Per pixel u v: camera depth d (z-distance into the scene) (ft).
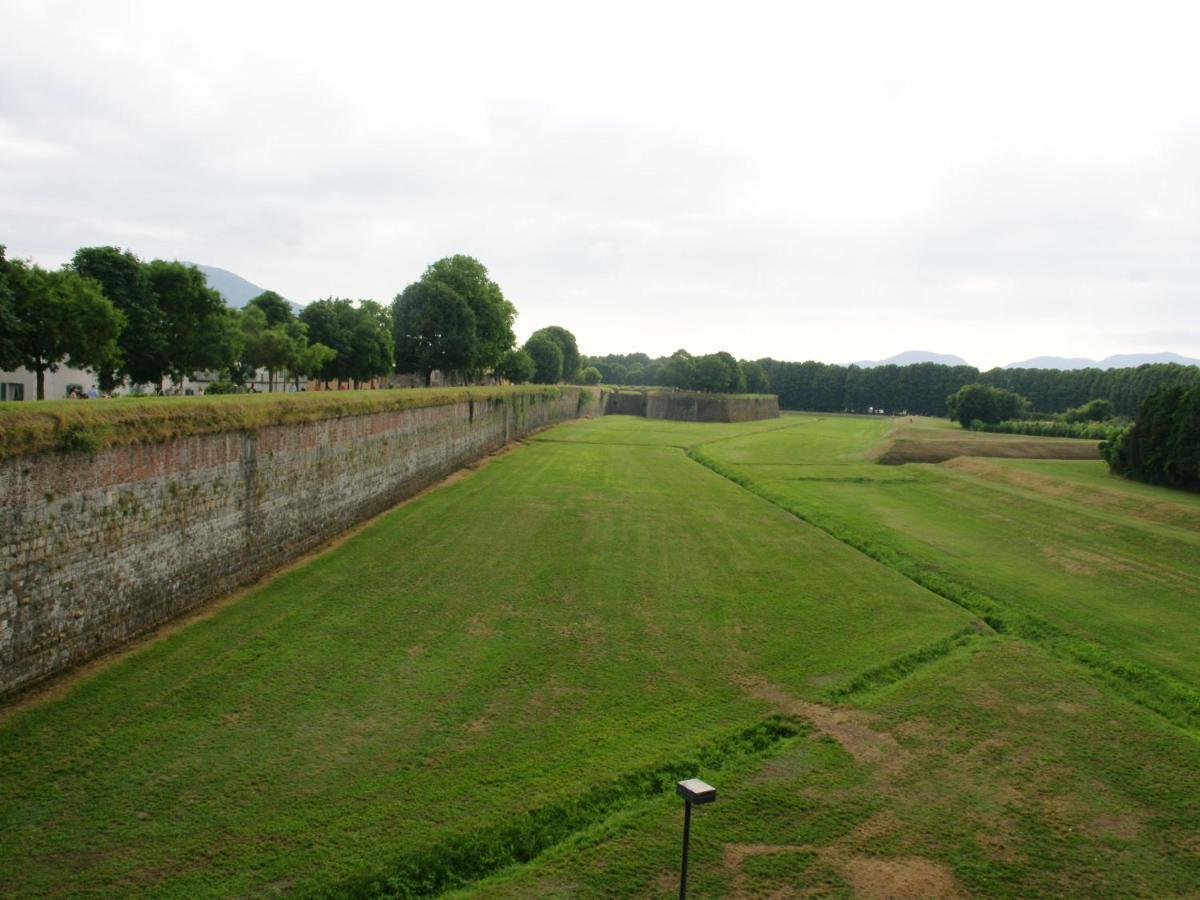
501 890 32.48
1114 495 120.78
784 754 44.24
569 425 289.53
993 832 37.45
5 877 31.60
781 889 32.91
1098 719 49.57
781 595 73.77
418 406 125.29
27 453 45.96
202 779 39.11
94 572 52.29
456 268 248.93
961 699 51.93
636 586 74.95
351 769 40.55
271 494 76.07
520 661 55.52
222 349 125.70
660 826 37.01
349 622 61.82
